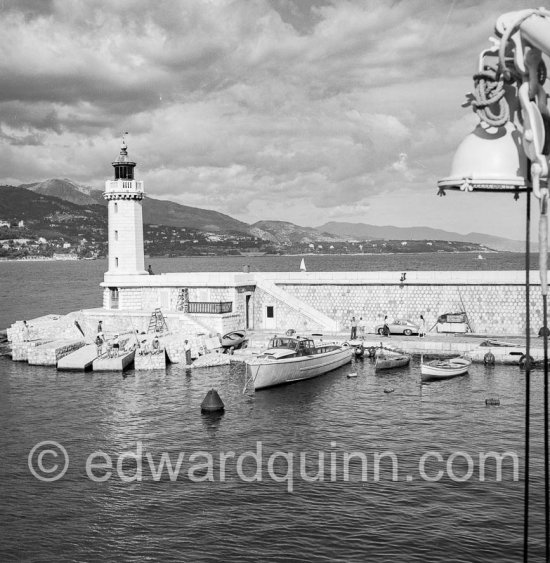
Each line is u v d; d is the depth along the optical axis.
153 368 55.94
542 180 6.67
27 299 145.25
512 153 7.12
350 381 50.06
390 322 65.31
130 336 62.00
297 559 22.19
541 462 30.45
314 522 25.02
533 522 24.38
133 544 23.62
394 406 41.69
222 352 59.50
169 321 64.50
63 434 36.56
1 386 49.53
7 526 25.20
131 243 70.62
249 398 44.97
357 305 68.00
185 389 47.91
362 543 23.19
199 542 23.62
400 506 26.23
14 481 29.64
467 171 7.23
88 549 23.31
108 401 44.19
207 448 33.94
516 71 6.56
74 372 55.16
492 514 25.22
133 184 70.44
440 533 23.77
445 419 38.16
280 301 68.69
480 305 63.59
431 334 64.50
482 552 22.28
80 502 27.34
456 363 51.16
